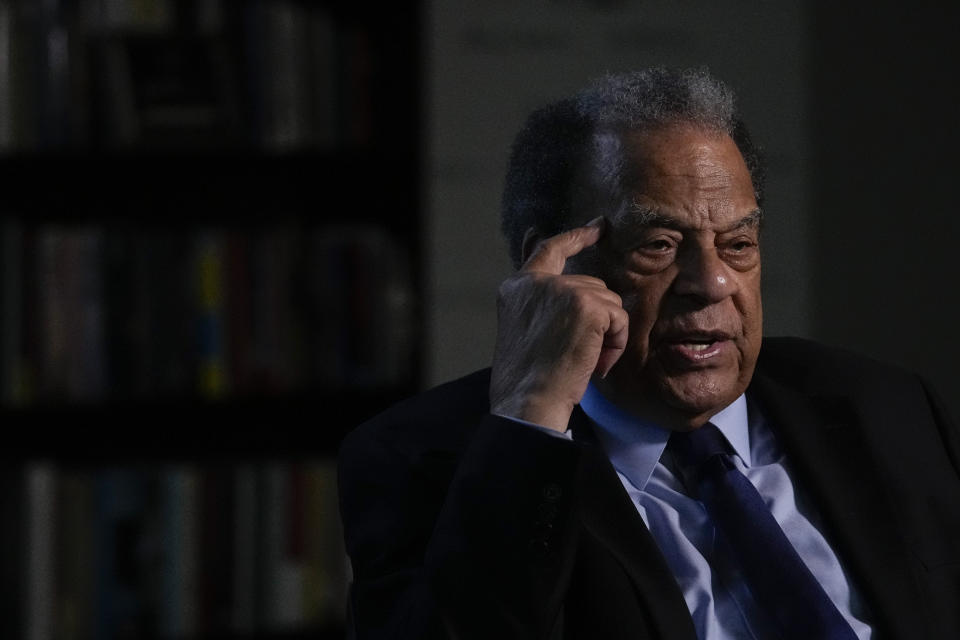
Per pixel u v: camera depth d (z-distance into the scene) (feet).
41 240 19.92
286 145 20.53
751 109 22.48
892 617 11.07
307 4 22.06
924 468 12.39
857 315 23.06
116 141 20.35
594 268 11.25
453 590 9.80
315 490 20.31
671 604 10.54
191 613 19.95
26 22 20.11
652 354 11.03
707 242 10.85
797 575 10.85
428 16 21.72
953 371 23.34
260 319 20.30
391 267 20.72
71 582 19.65
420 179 21.50
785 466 12.24
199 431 22.52
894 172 23.21
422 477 11.42
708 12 22.38
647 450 11.85
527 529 9.91
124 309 20.01
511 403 10.59
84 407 19.95
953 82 23.38
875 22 23.15
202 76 20.34
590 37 22.07
